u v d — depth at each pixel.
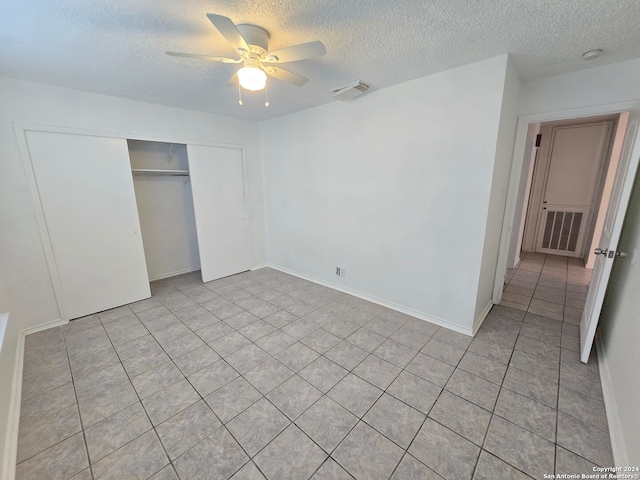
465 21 1.58
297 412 1.73
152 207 3.94
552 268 4.40
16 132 2.45
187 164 4.14
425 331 2.61
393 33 1.72
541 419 1.64
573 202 4.92
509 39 1.79
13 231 2.51
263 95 2.92
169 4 1.42
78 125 2.76
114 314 3.03
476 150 2.25
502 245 2.97
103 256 3.05
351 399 1.82
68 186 2.77
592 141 4.63
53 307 2.78
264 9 1.47
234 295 3.52
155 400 1.83
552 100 2.47
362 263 3.30
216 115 3.79
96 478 1.35
